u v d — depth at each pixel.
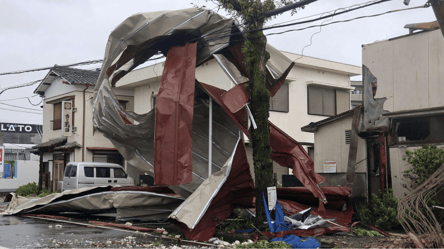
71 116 23.22
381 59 11.30
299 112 20.39
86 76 24.70
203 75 19.33
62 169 24.38
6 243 7.98
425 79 10.25
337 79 22.17
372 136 11.33
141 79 22.58
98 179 18.02
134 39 9.45
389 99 11.01
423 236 7.25
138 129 10.80
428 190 8.45
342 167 12.54
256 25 9.30
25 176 30.77
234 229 9.11
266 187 8.91
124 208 11.13
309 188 9.73
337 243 7.74
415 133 10.48
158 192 12.02
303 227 8.46
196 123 11.86
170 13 9.23
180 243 8.01
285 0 9.34
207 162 11.66
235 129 11.70
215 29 9.53
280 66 10.43
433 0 7.24
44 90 26.92
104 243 7.91
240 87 9.23
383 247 7.20
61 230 9.91
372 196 10.55
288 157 10.37
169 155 8.54
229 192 9.02
